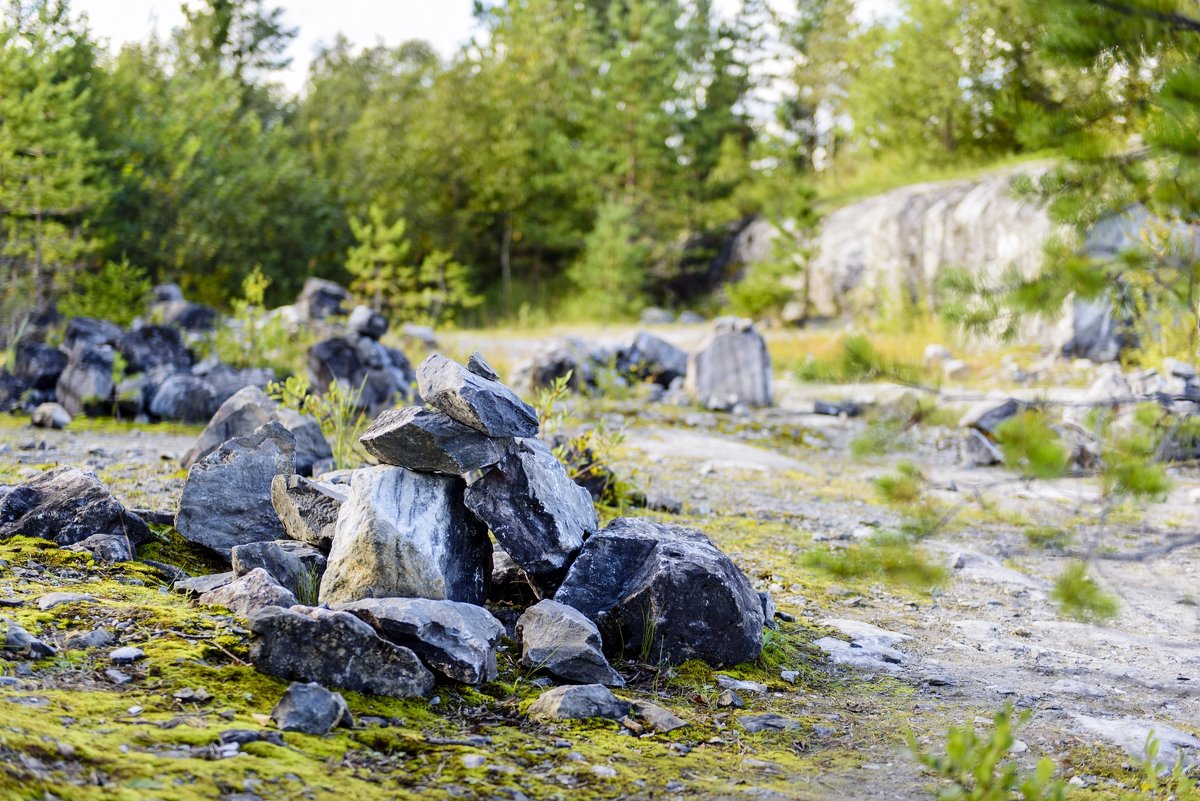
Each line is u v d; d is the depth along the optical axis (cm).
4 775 269
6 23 2042
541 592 506
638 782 345
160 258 2617
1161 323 1434
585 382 1614
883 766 384
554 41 3872
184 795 288
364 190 3428
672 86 3706
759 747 395
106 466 846
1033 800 282
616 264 3338
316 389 1229
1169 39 317
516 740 370
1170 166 333
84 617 421
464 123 3612
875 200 2875
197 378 1207
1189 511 955
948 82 3000
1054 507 962
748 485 1039
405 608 408
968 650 566
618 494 848
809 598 640
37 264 1798
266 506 559
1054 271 358
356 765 332
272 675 385
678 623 474
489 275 3903
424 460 482
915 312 2259
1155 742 382
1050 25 333
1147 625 638
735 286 3097
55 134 2105
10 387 1214
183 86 3133
